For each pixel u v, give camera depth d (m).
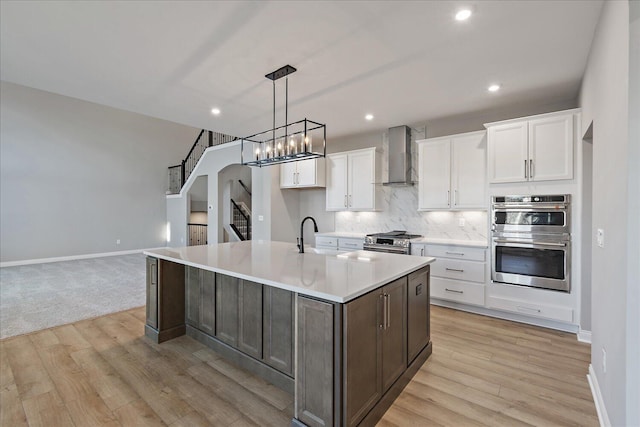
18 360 2.64
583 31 2.24
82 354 2.75
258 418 1.94
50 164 7.36
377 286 1.88
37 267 6.63
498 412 1.99
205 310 2.93
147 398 2.13
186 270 3.17
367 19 2.12
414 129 4.77
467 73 2.94
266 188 5.93
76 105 7.77
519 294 3.46
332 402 1.66
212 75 2.97
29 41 2.38
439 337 3.14
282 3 1.95
